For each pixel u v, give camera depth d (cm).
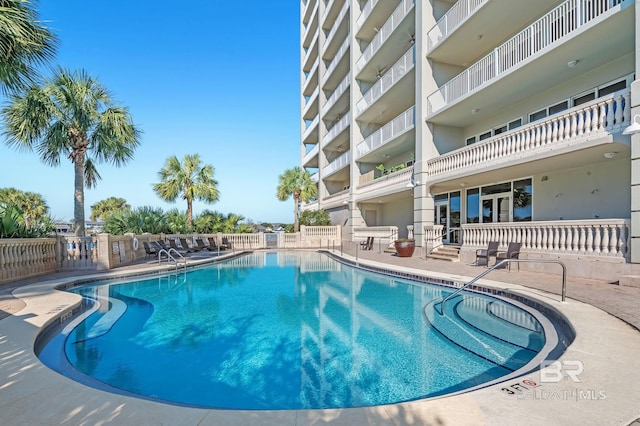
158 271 1237
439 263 1329
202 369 439
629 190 1011
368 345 525
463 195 1722
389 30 1986
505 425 236
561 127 987
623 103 834
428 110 1631
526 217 1361
